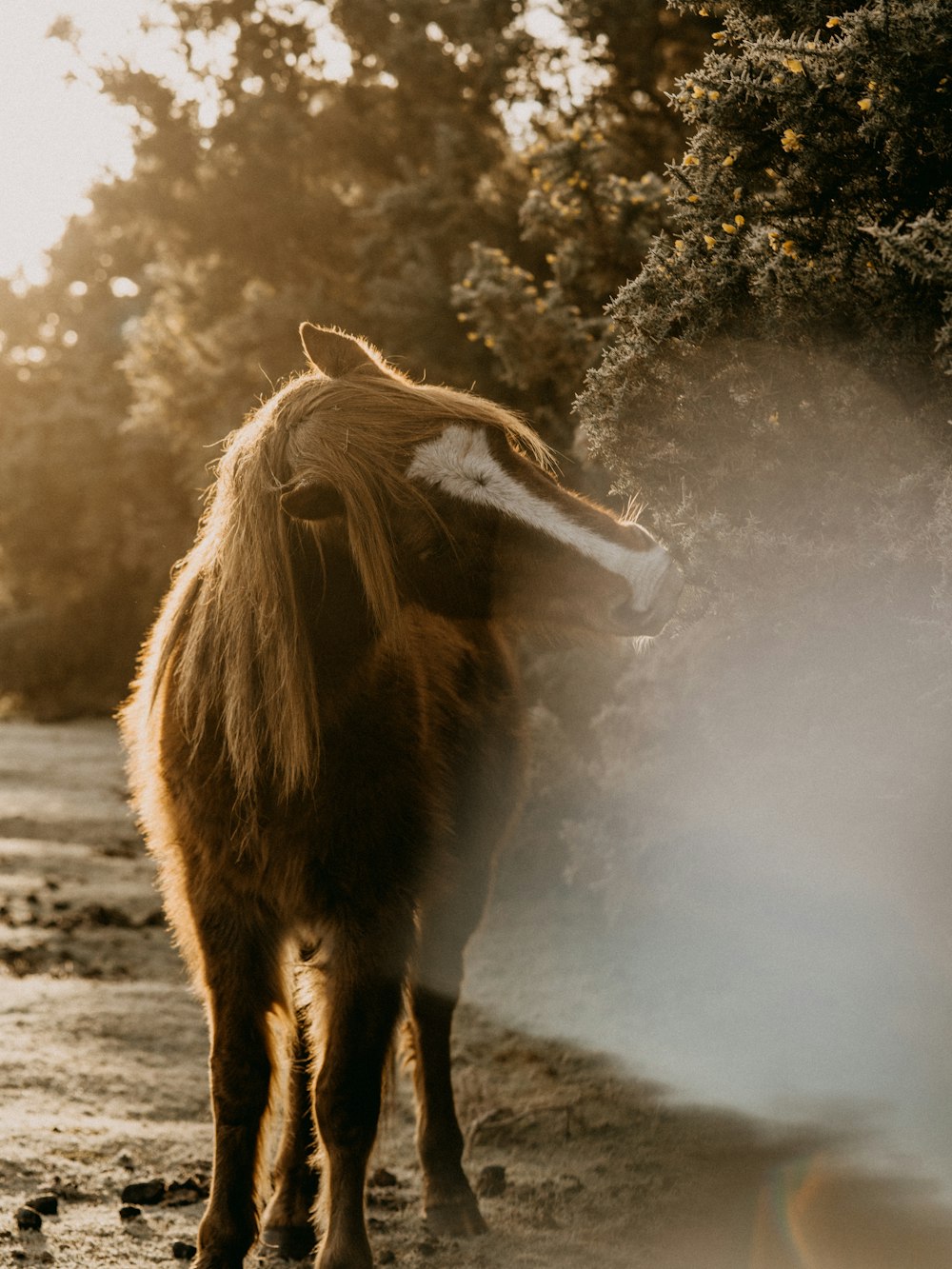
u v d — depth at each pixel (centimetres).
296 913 319
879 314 311
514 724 455
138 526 2745
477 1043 583
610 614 270
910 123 295
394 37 1639
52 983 652
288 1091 377
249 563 303
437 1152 395
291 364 1678
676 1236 370
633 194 689
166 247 2091
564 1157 445
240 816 313
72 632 3381
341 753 311
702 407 332
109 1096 476
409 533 281
